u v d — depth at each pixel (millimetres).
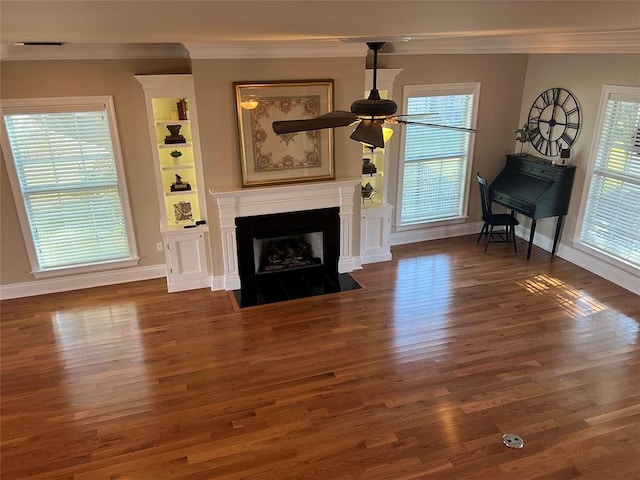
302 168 5449
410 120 6270
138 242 5738
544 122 6367
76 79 4902
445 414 3693
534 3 1619
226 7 1426
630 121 5250
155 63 5062
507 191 6492
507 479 3127
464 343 4594
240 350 4523
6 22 1461
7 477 3180
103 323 4980
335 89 5309
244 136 5109
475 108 6523
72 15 1401
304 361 4352
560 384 4008
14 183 5059
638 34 4168
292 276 5945
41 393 3963
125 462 3291
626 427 3539
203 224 5547
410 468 3219
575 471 3178
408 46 5867
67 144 5121
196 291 5633
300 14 1587
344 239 5914
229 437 3498
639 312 5074
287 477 3162
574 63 5801
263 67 4961
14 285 5449
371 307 5262
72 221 5422
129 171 5402
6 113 4832
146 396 3926
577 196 6043
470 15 1762
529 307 5219
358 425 3594
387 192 6445
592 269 5988
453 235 7199
